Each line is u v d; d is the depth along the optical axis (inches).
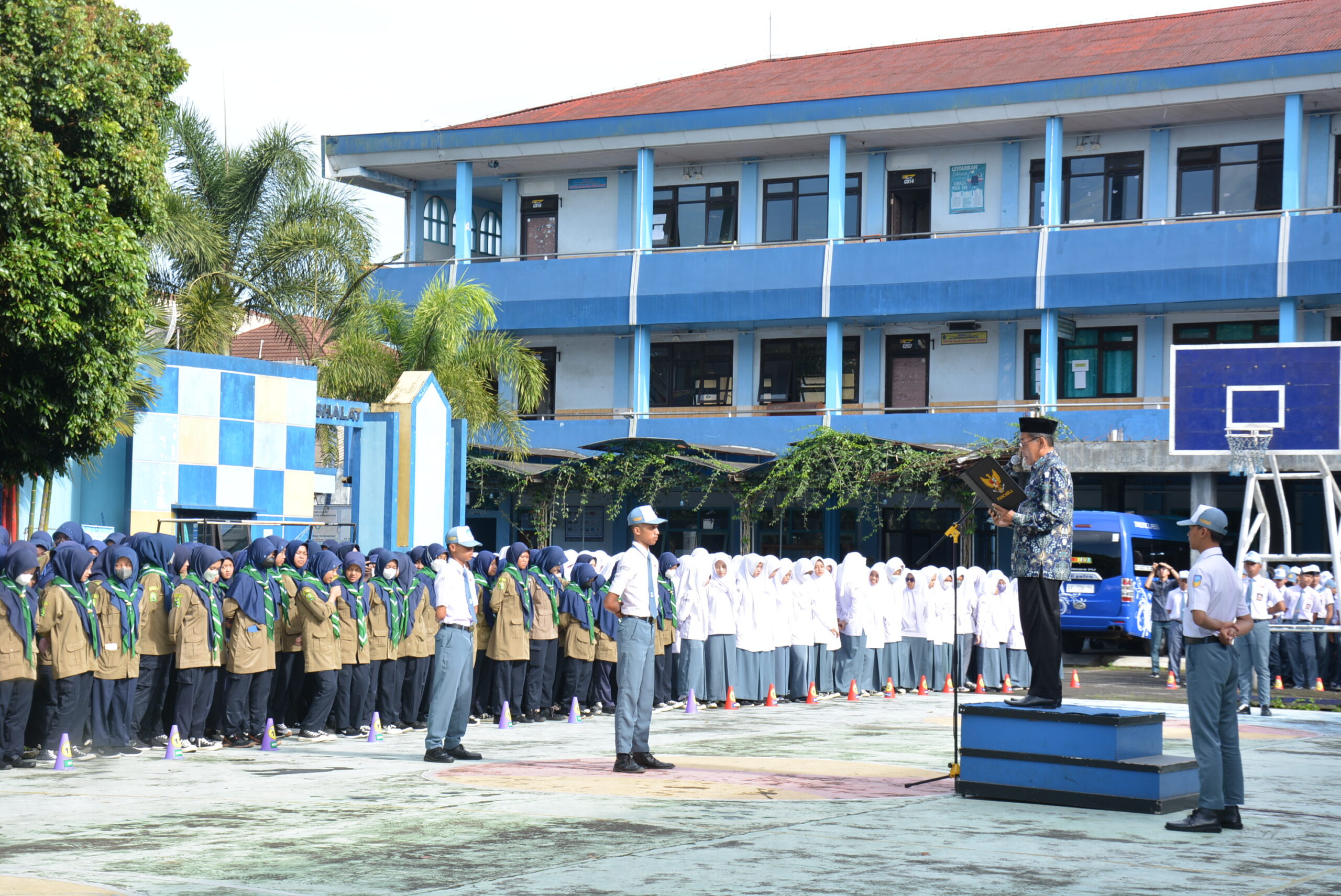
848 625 881.5
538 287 1473.9
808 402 1466.5
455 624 530.6
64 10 701.9
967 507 1213.1
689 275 1422.2
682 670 805.2
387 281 1515.7
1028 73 1371.8
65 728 528.1
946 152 1425.9
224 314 1140.5
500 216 1705.2
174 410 866.1
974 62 1482.5
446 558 541.0
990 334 1398.9
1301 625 903.1
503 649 678.5
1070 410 1300.4
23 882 308.7
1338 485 1159.6
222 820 392.2
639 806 417.4
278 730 618.2
